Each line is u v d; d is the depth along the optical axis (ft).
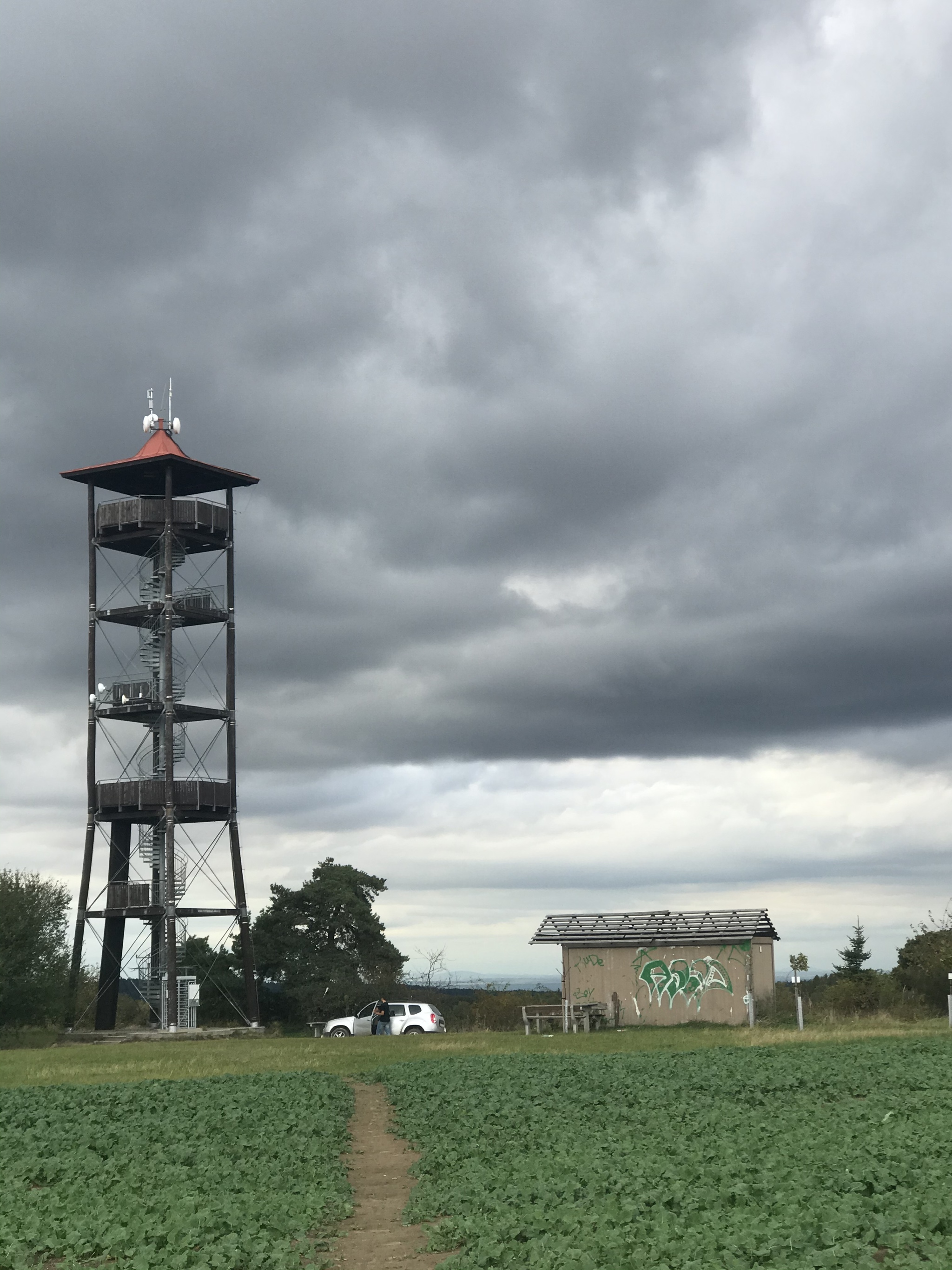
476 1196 55.26
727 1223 45.14
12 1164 68.08
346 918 262.47
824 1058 112.37
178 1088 106.01
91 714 231.30
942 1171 52.03
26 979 220.64
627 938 195.11
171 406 242.99
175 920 222.48
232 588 239.91
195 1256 45.68
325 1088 103.91
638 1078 98.68
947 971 193.06
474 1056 134.82
